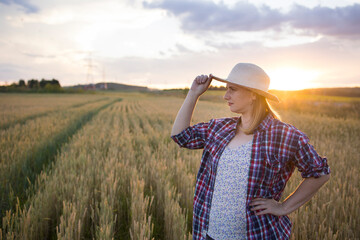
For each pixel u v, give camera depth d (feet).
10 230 8.11
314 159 4.25
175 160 17.39
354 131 32.27
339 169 14.64
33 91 304.09
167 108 83.92
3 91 300.20
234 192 4.57
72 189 11.57
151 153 20.03
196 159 16.55
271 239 4.46
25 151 18.92
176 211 9.55
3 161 15.72
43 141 23.38
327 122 40.11
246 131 4.66
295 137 4.36
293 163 4.54
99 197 11.98
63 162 15.67
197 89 5.46
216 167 4.83
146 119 48.44
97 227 8.74
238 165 4.56
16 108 71.67
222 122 5.24
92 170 13.88
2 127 34.83
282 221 4.80
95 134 28.35
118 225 10.37
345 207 9.97
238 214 4.56
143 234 8.07
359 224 8.98
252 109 4.71
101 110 75.82
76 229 8.54
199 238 4.99
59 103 105.60
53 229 9.95
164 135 28.02
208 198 4.90
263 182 4.42
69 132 32.32
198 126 5.51
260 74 4.65
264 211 4.39
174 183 13.69
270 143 4.42
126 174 13.82
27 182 14.39
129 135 27.91
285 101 77.82
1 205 11.46
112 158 16.02
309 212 9.43
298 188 4.52
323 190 10.96
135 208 9.67
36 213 9.42
